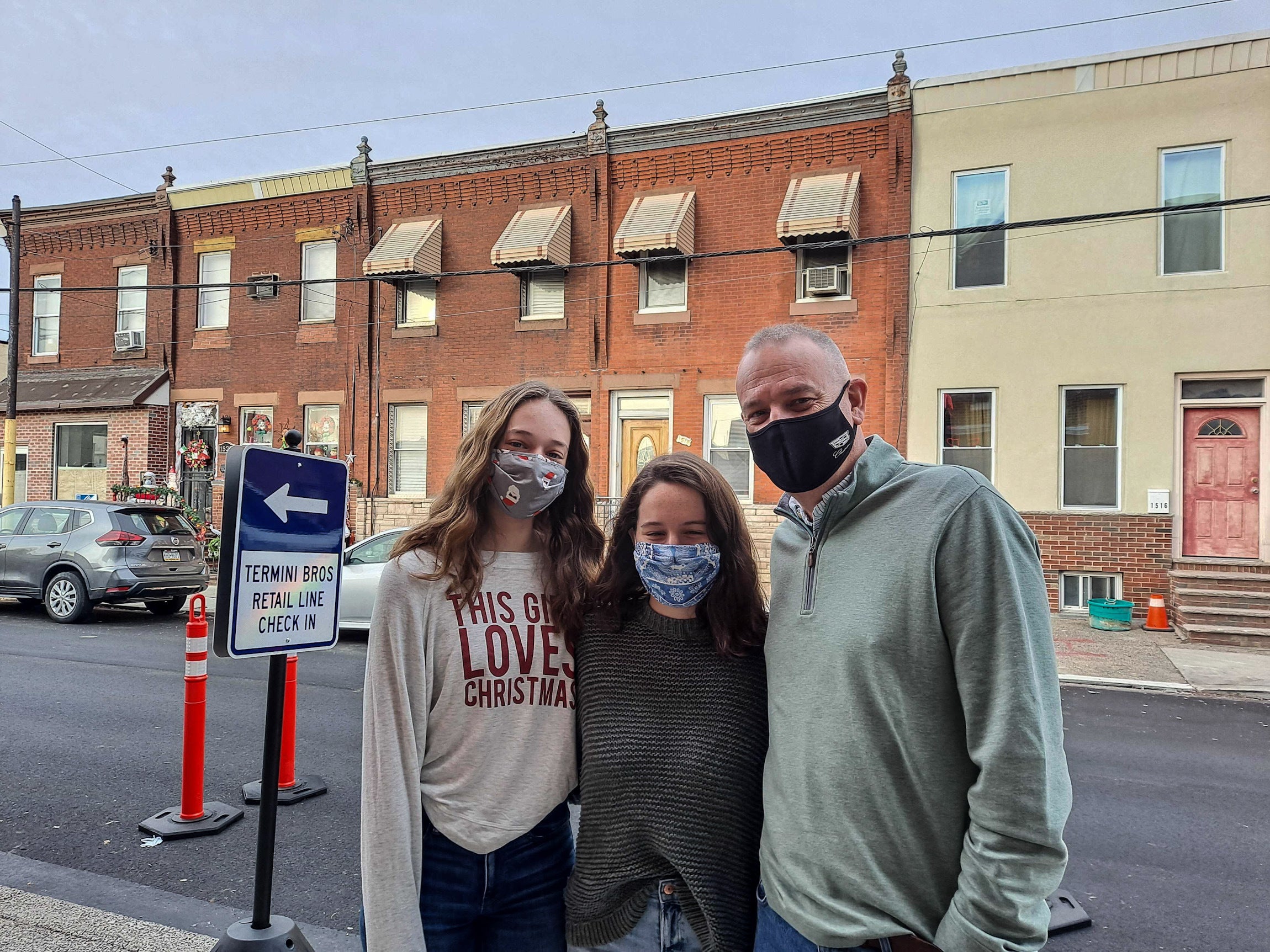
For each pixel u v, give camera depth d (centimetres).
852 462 174
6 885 350
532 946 191
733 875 175
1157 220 1127
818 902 148
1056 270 1166
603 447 1375
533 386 206
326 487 265
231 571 231
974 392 1205
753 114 1295
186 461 1623
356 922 324
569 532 207
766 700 184
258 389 1599
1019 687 138
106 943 292
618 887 179
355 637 967
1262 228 1084
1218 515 1110
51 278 1775
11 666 788
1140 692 777
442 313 1480
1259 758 563
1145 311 1127
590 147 1383
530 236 1362
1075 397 1166
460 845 183
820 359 174
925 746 148
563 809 203
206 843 397
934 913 146
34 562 1068
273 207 1595
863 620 151
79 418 1673
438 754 186
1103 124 1148
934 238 1216
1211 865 389
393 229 1495
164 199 1656
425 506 1465
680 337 1343
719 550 187
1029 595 146
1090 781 509
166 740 558
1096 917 339
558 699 192
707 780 175
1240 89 1092
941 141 1215
